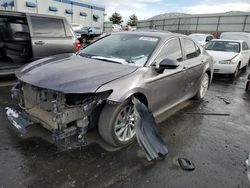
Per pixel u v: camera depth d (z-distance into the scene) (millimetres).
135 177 2598
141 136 2965
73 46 6387
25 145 3049
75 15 37031
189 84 4582
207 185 2557
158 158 2932
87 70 3027
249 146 3498
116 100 2773
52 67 3162
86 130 2906
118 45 3928
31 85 2955
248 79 6875
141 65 3365
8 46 6035
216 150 3314
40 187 2352
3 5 32031
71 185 2404
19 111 3355
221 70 8414
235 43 9773
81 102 2799
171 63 3281
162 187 2479
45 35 5789
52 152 2932
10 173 2520
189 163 2904
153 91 3393
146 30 4488
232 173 2797
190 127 4023
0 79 5984
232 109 5176
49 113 2854
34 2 31016
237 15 28891
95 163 2781
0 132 3338
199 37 15773
